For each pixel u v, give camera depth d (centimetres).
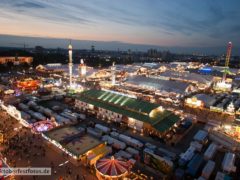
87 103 9381
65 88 13088
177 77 17688
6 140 6394
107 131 7294
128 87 14650
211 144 6525
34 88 13050
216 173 5369
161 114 8025
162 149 6156
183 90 13100
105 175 4656
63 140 5972
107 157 5412
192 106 11119
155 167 5369
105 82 15900
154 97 12638
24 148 6009
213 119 9375
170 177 5106
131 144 6544
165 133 7294
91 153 5597
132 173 5156
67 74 18362
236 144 6494
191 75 18112
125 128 7819
